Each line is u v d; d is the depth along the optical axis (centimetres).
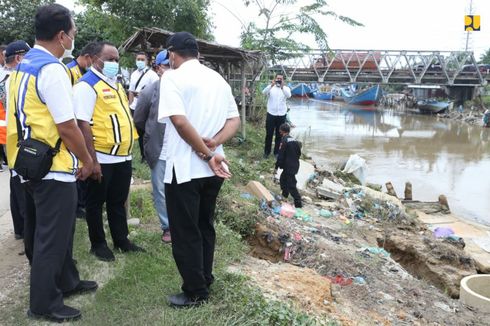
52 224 318
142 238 498
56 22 307
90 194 426
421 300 526
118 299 367
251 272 459
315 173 1092
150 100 467
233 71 1672
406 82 3978
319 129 2744
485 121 3156
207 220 353
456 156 1986
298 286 445
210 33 1775
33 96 299
